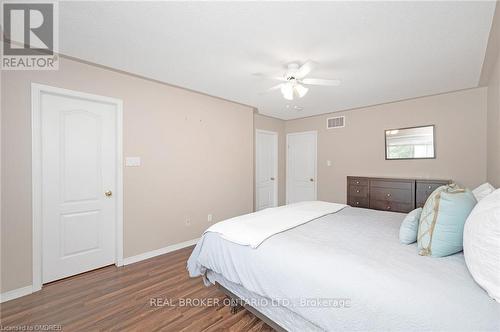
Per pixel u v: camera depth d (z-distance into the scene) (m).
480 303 0.84
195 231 3.30
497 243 0.86
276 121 5.09
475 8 1.46
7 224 1.91
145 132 2.77
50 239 2.17
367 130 4.03
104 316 1.71
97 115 2.46
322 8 1.47
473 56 2.12
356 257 1.24
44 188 2.13
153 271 2.44
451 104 3.21
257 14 1.54
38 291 2.03
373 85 2.90
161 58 2.20
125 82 2.60
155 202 2.86
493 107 2.37
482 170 3.00
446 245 1.20
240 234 1.66
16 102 1.94
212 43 1.92
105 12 1.52
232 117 3.82
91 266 2.43
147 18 1.59
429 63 2.28
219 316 1.72
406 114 3.60
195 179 3.30
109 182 2.55
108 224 2.55
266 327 1.60
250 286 1.43
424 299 0.90
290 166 5.23
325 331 1.10
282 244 1.47
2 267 1.88
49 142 2.16
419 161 3.49
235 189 3.89
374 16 1.55
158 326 1.60
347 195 4.09
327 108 4.14
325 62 2.26
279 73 2.53
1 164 1.87
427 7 1.46
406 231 1.46
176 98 3.06
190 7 1.47
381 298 0.96
